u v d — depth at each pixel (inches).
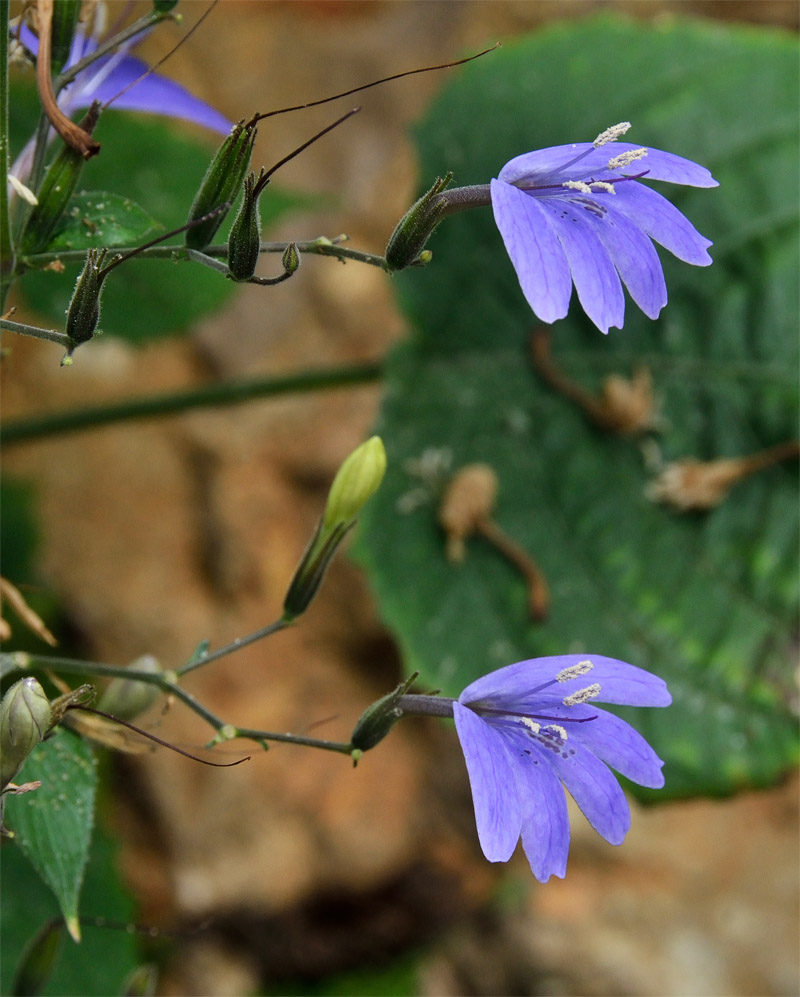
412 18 32.5
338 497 14.8
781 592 21.4
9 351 15.4
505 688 13.6
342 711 24.8
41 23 14.3
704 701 20.7
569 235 13.5
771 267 22.5
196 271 21.4
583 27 23.5
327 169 30.2
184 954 23.3
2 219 14.3
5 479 24.3
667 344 22.6
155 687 15.2
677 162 13.9
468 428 21.8
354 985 24.0
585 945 24.7
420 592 20.4
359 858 24.0
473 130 23.0
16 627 23.3
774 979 24.9
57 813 14.4
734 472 21.6
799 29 31.1
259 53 30.7
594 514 21.7
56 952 15.5
